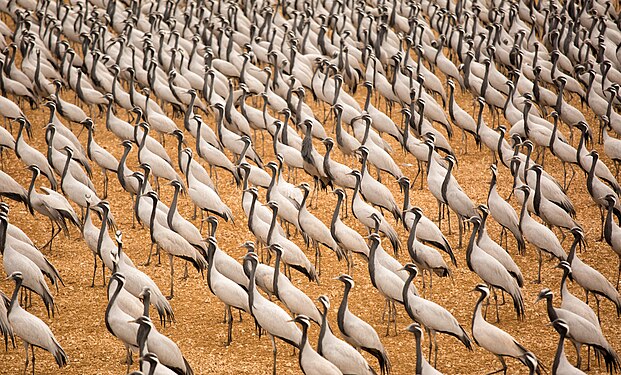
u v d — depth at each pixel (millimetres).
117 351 17156
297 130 28078
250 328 18219
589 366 16359
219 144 25938
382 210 23984
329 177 23094
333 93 29141
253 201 19922
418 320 16203
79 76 28922
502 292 18688
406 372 16406
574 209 23578
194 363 16734
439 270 18578
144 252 21656
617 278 20078
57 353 15758
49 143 23250
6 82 29453
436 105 27172
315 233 19969
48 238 22344
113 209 24047
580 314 16422
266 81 30594
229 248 21859
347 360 15023
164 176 23516
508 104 27500
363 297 19484
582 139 23891
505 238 22016
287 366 16688
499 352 15422
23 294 19625
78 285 19969
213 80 28766
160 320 18453
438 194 21812
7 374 16250
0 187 21641
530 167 20906
